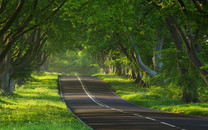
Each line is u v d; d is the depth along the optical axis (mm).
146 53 92875
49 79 142250
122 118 36500
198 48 53250
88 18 53375
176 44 61312
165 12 42125
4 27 34500
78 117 38438
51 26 61188
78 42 100750
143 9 67875
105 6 51312
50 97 80500
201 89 63781
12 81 83250
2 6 36594
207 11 35500
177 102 66562
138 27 72812
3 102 57500
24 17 48531
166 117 37906
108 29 64938
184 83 62938
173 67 65000
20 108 45781
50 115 35594
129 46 83625
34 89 102938
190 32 49000
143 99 76750
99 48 98125
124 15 54469
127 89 111438
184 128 26719
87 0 45406
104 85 128000
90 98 84188
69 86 122000
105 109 53188
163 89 73750
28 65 78750
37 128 23953
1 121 29578
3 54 38406
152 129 26094
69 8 48250
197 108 51062
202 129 26000
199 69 49188
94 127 27922
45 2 45844
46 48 99875
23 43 71438
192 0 37344
